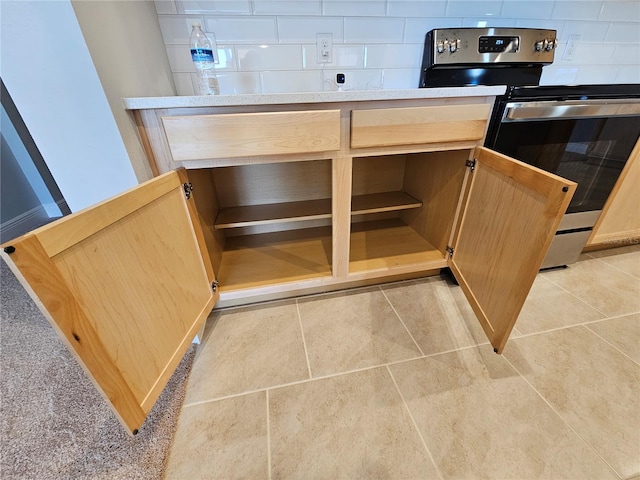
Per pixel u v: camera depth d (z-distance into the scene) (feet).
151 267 2.45
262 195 4.97
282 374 3.19
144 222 2.36
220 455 2.49
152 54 3.44
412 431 2.63
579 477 2.29
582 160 3.88
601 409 2.77
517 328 3.70
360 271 4.12
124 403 2.08
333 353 3.43
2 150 6.74
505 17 4.63
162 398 2.96
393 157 5.14
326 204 4.94
